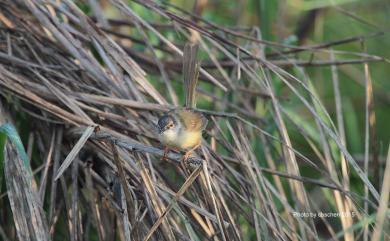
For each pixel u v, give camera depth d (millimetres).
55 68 10359
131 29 13625
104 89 10352
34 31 10742
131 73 10289
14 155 9117
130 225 8773
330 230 9945
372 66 15758
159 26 12180
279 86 12531
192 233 8812
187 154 9086
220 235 8961
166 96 12422
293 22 16469
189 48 9891
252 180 9469
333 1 14359
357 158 13562
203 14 14375
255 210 9062
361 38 11898
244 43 13578
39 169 9656
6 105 9992
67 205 9375
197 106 12609
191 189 9508
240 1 14602
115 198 9195
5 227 9906
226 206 8891
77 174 9461
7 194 9344
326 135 11617
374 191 9078
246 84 12109
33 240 8609
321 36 15727
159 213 8578
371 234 9984
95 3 12055
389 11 16172
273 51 12570
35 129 10203
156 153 8789
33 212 8711
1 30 10750
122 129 10055
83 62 10242
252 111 11719
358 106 15758
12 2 11031
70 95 9914
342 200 9680
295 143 13188
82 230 9508
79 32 10867
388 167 8430
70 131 9703
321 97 15117
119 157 8758
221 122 11523
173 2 15781
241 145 9984
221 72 11172
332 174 9930
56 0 10891
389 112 15492
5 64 10172
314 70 15711
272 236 9297
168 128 9289
